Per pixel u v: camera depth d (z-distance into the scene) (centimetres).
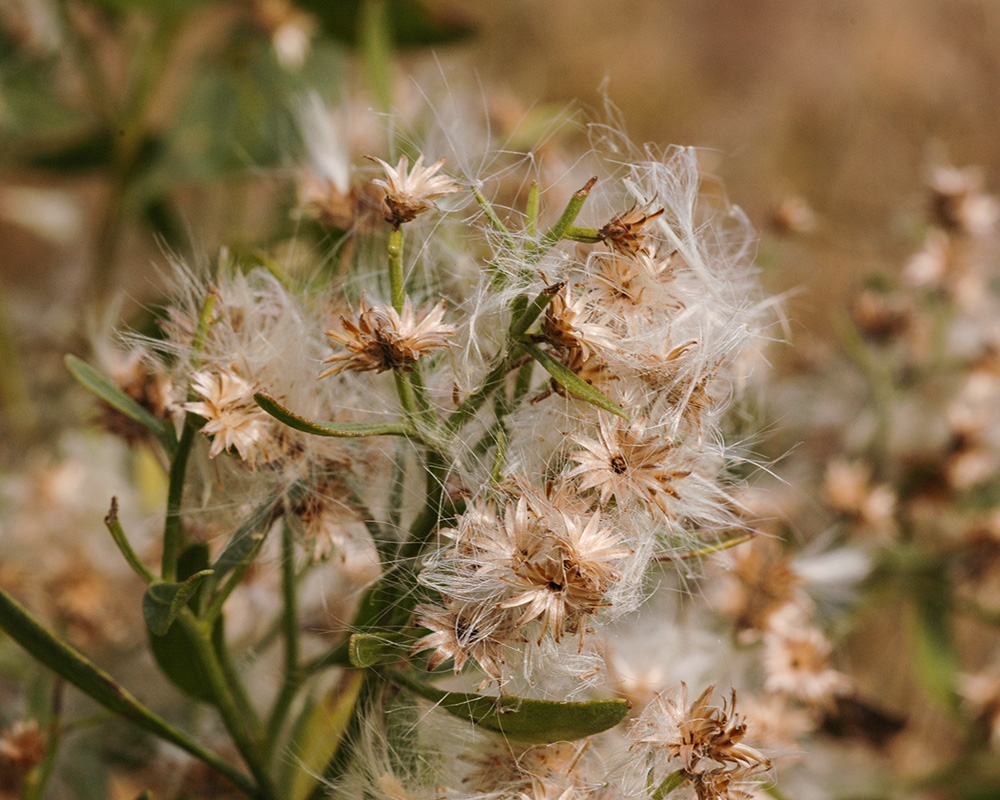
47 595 32
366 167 28
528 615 22
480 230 24
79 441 36
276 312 25
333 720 26
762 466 24
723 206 29
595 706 22
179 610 23
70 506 33
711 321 24
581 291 23
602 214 25
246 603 29
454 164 27
